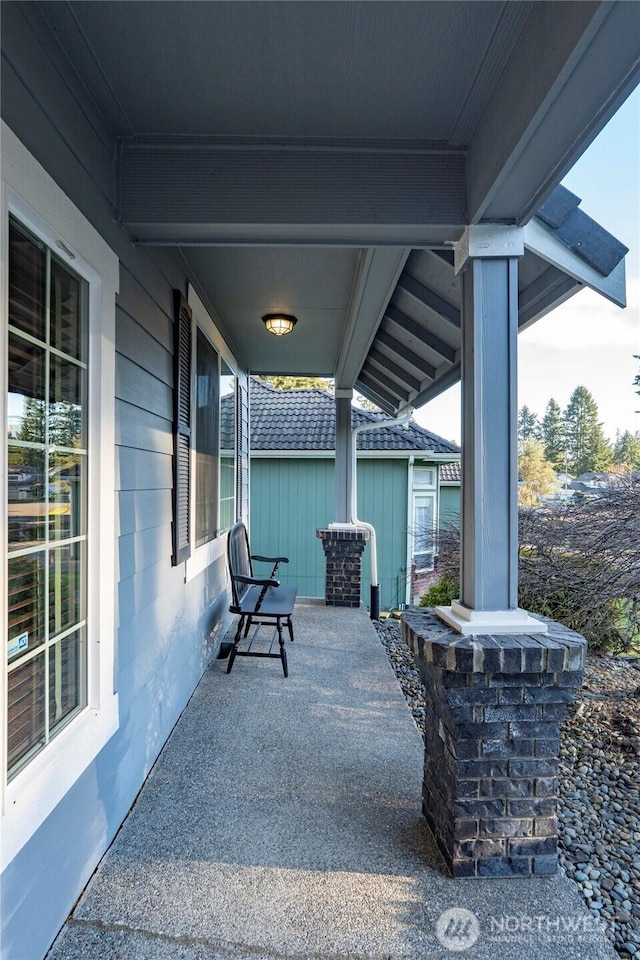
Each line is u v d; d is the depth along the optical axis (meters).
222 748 2.53
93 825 1.69
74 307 1.64
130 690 2.05
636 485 3.51
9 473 1.28
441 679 1.70
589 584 3.49
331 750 2.52
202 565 3.42
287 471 7.82
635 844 2.06
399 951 1.42
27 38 1.30
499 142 1.59
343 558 5.58
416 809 2.06
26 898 1.29
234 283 3.27
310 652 4.04
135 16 1.34
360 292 2.99
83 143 1.62
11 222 1.27
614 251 2.00
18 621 1.32
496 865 1.69
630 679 3.87
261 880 1.66
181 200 1.88
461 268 1.97
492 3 1.30
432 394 4.44
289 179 1.89
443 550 5.57
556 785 1.71
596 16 1.07
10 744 1.27
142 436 2.21
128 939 1.44
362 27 1.37
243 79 1.58
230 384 4.77
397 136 1.86
